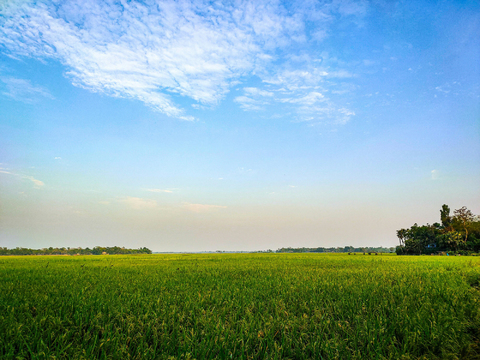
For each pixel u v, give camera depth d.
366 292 9.20
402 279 12.88
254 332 5.62
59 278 13.84
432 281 12.56
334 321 6.25
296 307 7.61
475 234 84.62
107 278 13.84
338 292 9.30
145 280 12.95
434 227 96.75
